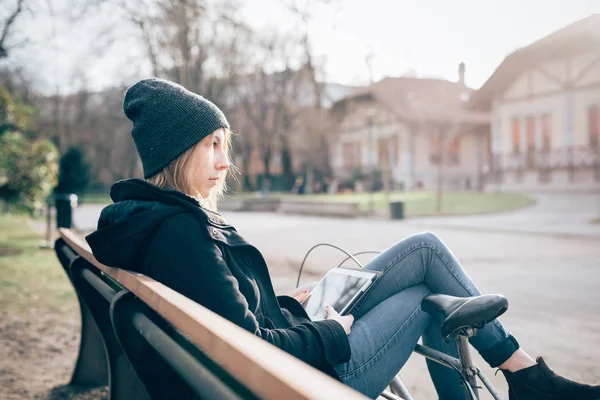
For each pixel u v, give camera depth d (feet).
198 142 5.62
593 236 42.63
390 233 50.72
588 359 12.70
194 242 5.00
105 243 5.08
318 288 7.45
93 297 7.28
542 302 19.56
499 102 116.37
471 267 28.76
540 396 6.27
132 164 171.22
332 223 65.46
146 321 4.18
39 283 26.09
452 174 145.59
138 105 5.63
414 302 6.85
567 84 102.37
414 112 137.59
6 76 43.78
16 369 13.12
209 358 3.04
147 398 5.89
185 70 55.36
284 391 2.10
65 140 160.76
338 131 144.05
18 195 40.60
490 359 6.50
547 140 107.86
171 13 28.53
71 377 12.26
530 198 90.63
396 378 7.52
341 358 5.37
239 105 143.23
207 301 4.90
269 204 100.58
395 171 144.66
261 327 5.41
